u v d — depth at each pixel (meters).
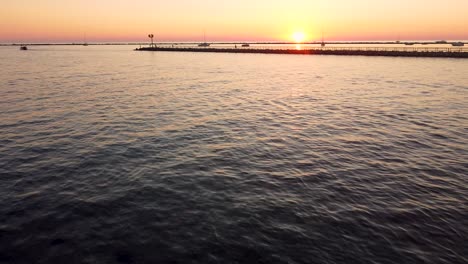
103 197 11.71
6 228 9.68
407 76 48.91
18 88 36.50
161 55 122.62
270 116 24.88
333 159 15.73
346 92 36.25
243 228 9.84
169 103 29.69
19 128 20.31
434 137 19.08
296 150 17.05
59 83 41.84
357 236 9.48
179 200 11.56
